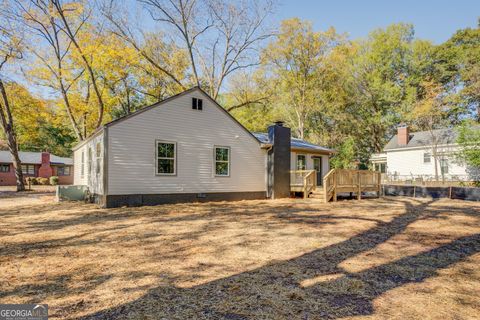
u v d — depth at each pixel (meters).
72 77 20.81
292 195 16.16
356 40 40.88
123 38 20.70
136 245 5.58
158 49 24.66
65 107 21.95
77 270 4.20
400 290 3.49
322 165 19.70
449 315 2.89
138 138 11.94
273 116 34.38
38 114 23.97
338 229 7.04
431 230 6.94
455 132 27.28
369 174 15.38
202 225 7.57
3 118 22.11
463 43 36.59
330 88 33.69
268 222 8.00
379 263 4.50
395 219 8.48
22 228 7.30
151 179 12.20
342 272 4.10
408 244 5.63
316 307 3.05
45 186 30.73
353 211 10.26
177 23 22.67
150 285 3.65
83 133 23.02
